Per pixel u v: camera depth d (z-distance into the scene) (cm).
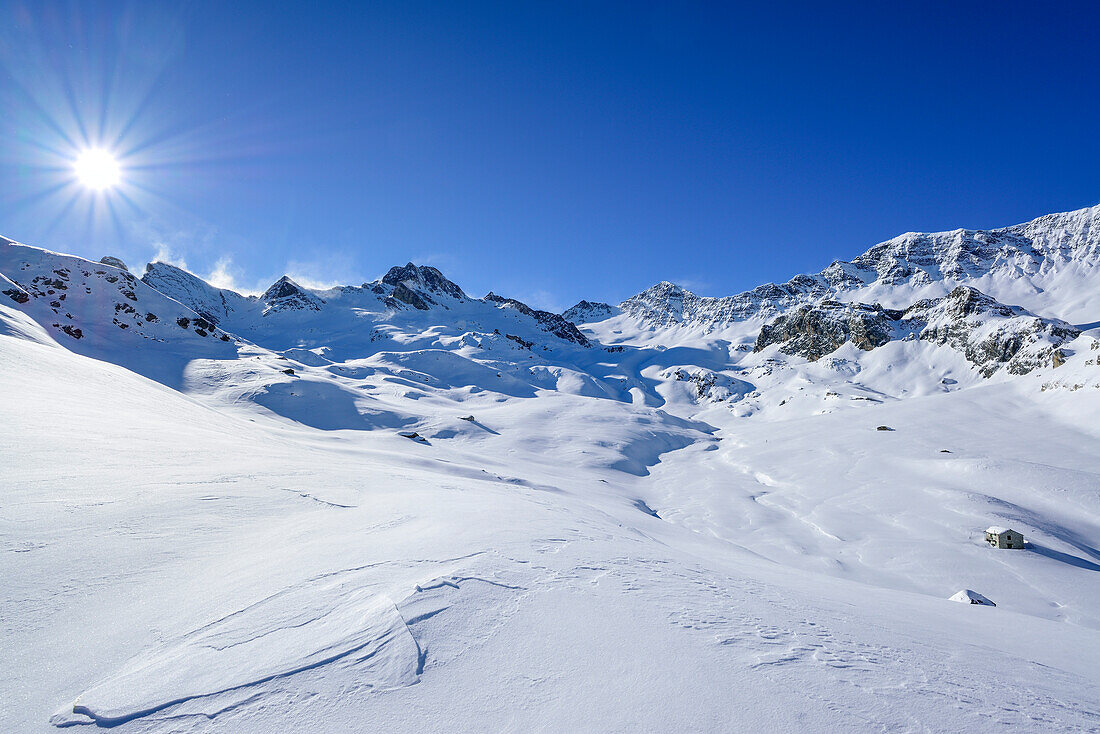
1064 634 1034
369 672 423
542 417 10619
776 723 368
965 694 452
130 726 361
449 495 1652
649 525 3200
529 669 435
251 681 411
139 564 727
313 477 1722
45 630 520
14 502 888
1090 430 6769
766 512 5000
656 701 390
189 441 1988
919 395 15200
